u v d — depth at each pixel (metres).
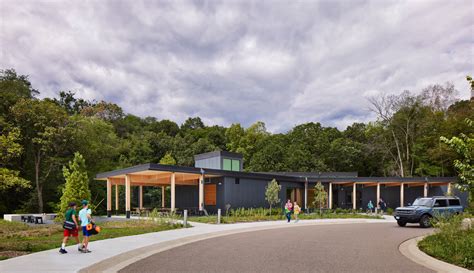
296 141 60.50
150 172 27.75
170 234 17.17
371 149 55.00
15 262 10.11
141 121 73.31
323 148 58.72
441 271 9.33
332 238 16.16
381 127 54.97
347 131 66.12
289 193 40.19
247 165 61.47
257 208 32.97
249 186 32.94
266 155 54.66
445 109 50.69
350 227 22.23
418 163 52.22
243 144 66.25
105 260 10.55
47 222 24.31
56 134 35.12
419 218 21.73
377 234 17.89
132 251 12.18
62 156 38.88
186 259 10.85
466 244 11.05
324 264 10.08
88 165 40.34
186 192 36.09
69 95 65.62
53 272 8.87
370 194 42.34
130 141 55.44
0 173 15.38
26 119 34.97
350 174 44.62
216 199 31.69
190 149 56.34
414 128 52.41
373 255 11.63
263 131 71.38
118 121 65.19
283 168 53.53
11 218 25.84
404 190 42.41
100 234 16.84
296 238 16.17
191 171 28.56
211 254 11.75
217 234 17.89
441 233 13.59
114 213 33.41
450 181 39.09
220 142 68.12
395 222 27.09
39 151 36.16
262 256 11.34
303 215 31.41
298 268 9.53
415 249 12.98
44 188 38.19
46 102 37.31
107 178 31.38
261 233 18.42
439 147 44.66
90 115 62.72
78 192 22.14
